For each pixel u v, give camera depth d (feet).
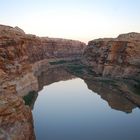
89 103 167.12
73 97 184.85
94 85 234.99
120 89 203.92
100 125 123.95
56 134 110.11
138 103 161.48
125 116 139.44
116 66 268.82
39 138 105.29
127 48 265.75
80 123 126.31
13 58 155.33
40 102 165.78
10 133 68.39
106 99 178.70
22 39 195.72
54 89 215.31
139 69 239.50
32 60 297.53
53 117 134.00
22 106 81.25
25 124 77.51
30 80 180.96
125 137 109.29
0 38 151.43
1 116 68.95
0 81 82.23
